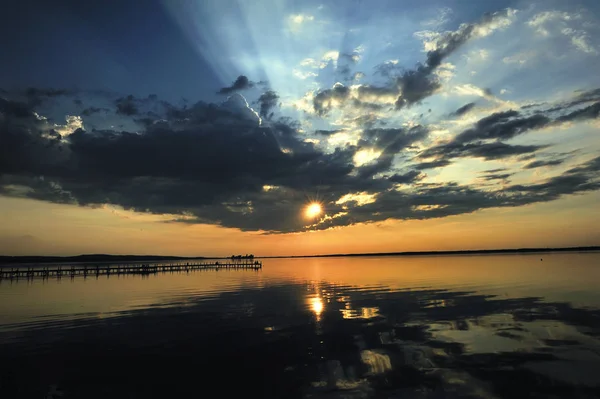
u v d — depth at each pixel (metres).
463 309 20.34
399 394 9.09
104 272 73.62
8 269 95.62
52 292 35.25
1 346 14.54
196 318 19.94
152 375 11.09
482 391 9.16
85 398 9.55
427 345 13.33
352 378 10.28
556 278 36.91
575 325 15.77
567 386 9.38
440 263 87.31
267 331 16.44
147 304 25.88
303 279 47.69
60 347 14.31
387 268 70.81
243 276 58.56
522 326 15.86
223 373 11.10
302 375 10.66
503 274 44.31
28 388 10.26
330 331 16.06
